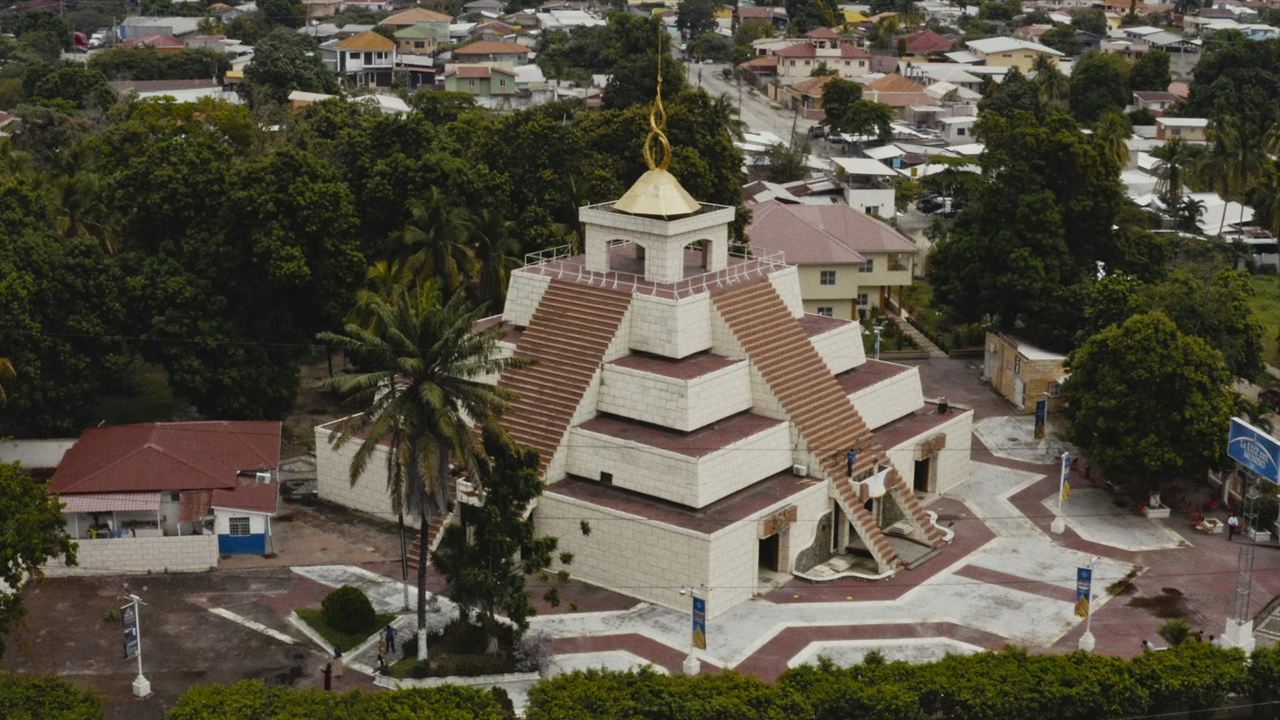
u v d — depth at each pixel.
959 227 136.12
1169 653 76.88
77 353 105.94
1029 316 128.00
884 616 88.12
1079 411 105.50
